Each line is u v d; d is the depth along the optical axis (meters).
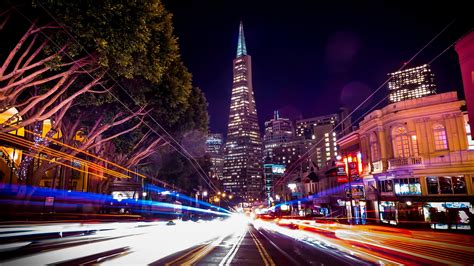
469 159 28.23
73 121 25.80
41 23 14.41
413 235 24.78
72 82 19.19
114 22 13.81
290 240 22.09
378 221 34.56
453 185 28.69
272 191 125.69
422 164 30.14
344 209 43.16
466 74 19.98
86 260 11.61
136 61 16.41
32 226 20.88
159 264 11.03
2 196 24.97
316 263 11.73
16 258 11.97
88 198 30.83
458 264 11.34
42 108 17.70
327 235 26.80
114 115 24.14
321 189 53.22
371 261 12.12
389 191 33.34
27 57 16.86
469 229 26.55
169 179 42.47
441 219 28.52
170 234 27.17
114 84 20.61
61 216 27.42
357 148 40.16
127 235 24.47
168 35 17.81
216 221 70.81
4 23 13.86
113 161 32.38
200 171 55.22
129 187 41.69
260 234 28.78
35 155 22.72
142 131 29.02
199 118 32.16
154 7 14.93
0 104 15.98
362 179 38.03
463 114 29.06
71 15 13.02
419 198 29.53
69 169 36.25
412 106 31.78
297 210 65.62
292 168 98.94
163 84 21.61
